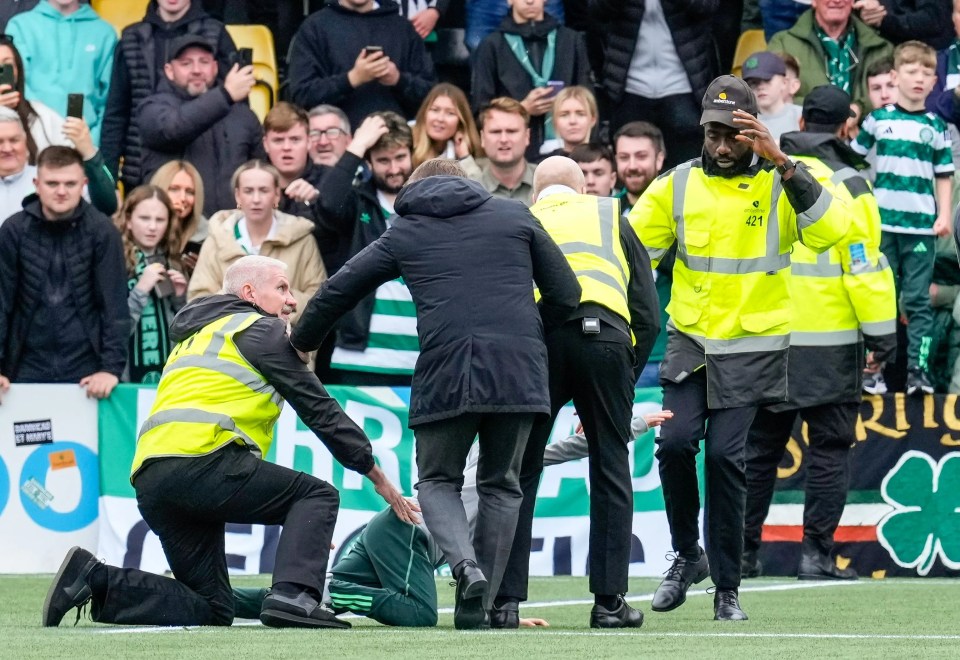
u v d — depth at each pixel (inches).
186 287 1395.2
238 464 826.8
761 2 1633.9
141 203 1390.3
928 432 1343.5
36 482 1309.1
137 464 834.2
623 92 1571.1
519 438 808.9
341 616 970.7
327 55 1537.9
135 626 847.1
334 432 839.1
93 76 1573.6
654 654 677.3
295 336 829.8
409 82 1540.4
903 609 1007.0
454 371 798.5
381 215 1381.6
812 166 1243.2
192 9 1557.6
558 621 941.2
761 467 1247.5
